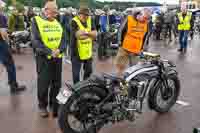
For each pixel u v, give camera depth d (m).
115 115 4.60
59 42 5.28
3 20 6.62
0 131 4.95
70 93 4.39
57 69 5.37
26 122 5.31
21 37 13.10
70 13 12.55
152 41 17.52
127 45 6.98
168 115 5.67
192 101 6.48
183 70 9.59
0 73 8.84
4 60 6.84
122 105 4.67
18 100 6.43
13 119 5.43
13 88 7.05
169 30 18.00
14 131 4.96
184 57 12.14
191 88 7.46
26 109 5.92
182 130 5.06
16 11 13.20
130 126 5.16
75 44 5.81
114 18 15.70
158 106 5.61
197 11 22.83
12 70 6.95
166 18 17.98
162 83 5.50
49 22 5.19
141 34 6.98
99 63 10.66
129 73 4.85
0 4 6.75
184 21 13.45
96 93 4.48
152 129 5.07
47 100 5.55
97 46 12.30
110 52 12.02
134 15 6.87
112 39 11.99
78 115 4.41
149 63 5.25
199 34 22.45
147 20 7.00
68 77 8.41
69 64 10.00
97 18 12.29
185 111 5.89
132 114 4.82
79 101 4.40
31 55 12.10
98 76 4.69
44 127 5.11
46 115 5.52
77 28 5.71
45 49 5.13
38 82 5.41
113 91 4.58
